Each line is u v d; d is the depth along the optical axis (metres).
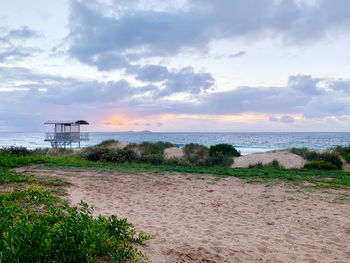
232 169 14.52
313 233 4.69
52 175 10.08
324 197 7.64
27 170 11.25
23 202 5.02
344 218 5.62
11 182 7.18
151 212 5.97
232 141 74.06
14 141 72.44
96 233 2.99
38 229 2.75
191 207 6.55
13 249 2.33
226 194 8.07
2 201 4.69
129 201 6.97
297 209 6.39
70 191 7.30
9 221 3.38
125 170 12.61
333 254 3.74
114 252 3.01
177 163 17.48
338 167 17.50
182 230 4.70
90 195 7.34
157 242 3.90
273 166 17.52
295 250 3.88
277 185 9.46
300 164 18.25
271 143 63.75
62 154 21.48
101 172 11.77
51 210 3.97
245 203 6.99
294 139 86.25
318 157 18.59
